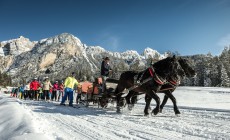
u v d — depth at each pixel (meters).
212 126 7.68
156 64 10.48
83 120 9.03
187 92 36.44
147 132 6.79
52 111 11.93
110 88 13.26
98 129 7.21
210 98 28.88
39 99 26.80
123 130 7.07
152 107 14.55
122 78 12.23
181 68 10.32
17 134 5.47
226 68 100.19
